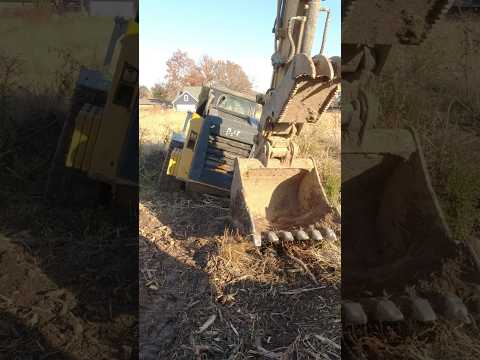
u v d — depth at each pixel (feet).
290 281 10.56
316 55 9.17
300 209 13.05
